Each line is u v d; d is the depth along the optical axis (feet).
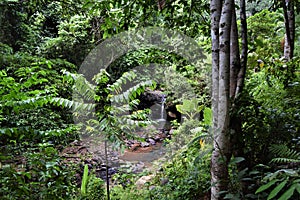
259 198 4.60
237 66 6.09
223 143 5.26
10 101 5.98
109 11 7.91
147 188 8.87
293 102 6.97
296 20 12.34
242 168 5.96
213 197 5.31
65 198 6.44
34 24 19.90
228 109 5.28
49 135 6.12
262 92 8.11
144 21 8.46
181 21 8.41
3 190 5.19
